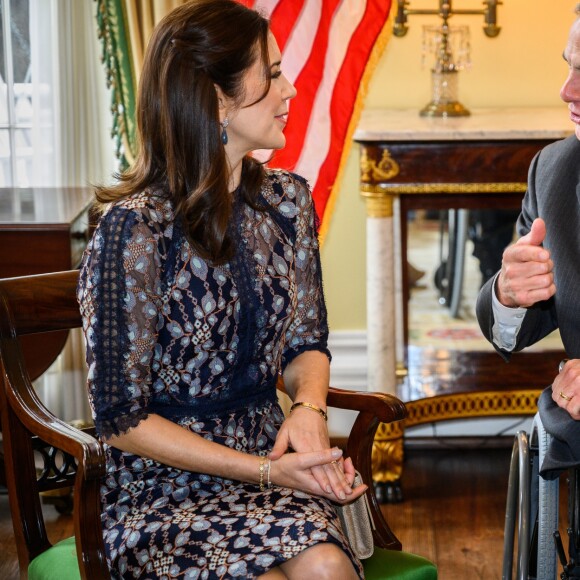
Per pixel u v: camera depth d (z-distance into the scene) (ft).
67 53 12.25
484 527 11.02
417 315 12.39
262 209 6.99
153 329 6.39
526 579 6.93
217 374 6.63
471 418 13.10
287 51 11.10
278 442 6.59
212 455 6.25
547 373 12.24
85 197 11.34
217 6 6.55
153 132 6.58
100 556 6.06
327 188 11.33
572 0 12.45
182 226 6.47
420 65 12.67
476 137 10.68
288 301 6.91
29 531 6.91
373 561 6.68
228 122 6.61
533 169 7.54
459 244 12.20
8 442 6.84
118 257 6.26
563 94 6.97
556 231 7.16
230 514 6.22
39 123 12.44
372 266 11.27
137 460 6.56
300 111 11.19
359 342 13.33
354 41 11.10
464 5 12.53
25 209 10.62
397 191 10.98
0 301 6.82
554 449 6.77
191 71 6.43
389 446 11.60
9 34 12.42
